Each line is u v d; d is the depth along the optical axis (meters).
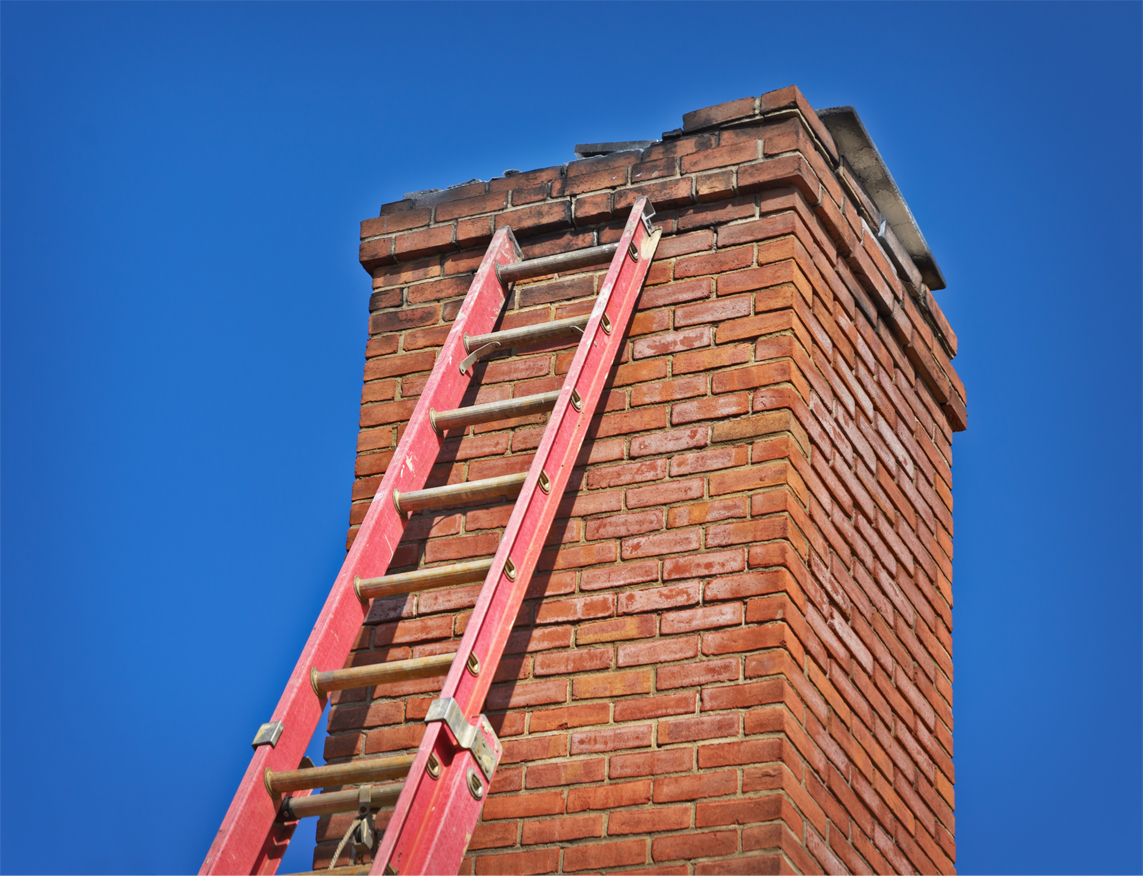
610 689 4.46
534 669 4.58
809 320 4.96
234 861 3.67
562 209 5.37
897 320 5.67
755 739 4.21
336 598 4.27
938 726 5.31
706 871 4.06
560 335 4.98
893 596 5.18
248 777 3.80
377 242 5.66
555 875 4.23
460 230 5.53
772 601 4.39
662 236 5.20
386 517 4.55
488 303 5.24
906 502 5.48
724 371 4.83
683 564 4.56
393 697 4.80
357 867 3.72
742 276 4.97
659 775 4.27
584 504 4.78
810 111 5.26
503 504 4.98
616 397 4.93
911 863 4.84
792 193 5.06
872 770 4.71
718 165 5.18
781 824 4.05
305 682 4.07
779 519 4.51
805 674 4.41
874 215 5.64
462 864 4.35
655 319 5.02
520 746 4.48
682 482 4.70
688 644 4.43
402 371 5.37
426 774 3.64
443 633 4.84
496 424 5.12
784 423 4.65
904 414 5.65
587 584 4.65
